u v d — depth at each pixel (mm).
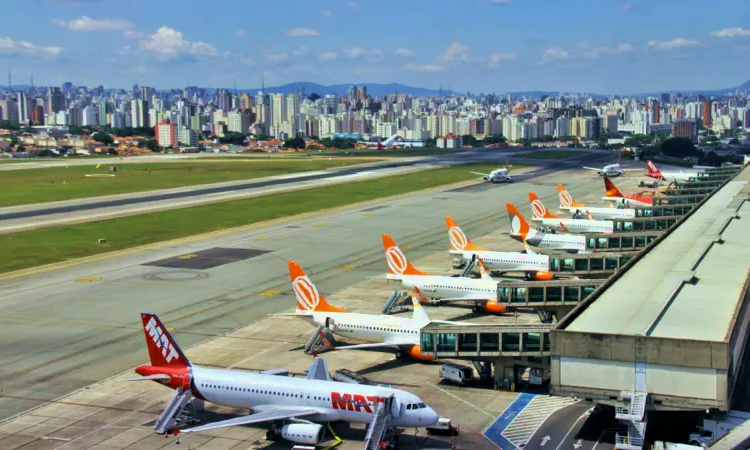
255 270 140125
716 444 57938
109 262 146750
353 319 89125
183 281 131125
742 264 93125
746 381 75125
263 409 67625
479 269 130625
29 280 131125
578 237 146375
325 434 67125
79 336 99812
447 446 64250
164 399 77750
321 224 195875
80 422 71562
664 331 64250
